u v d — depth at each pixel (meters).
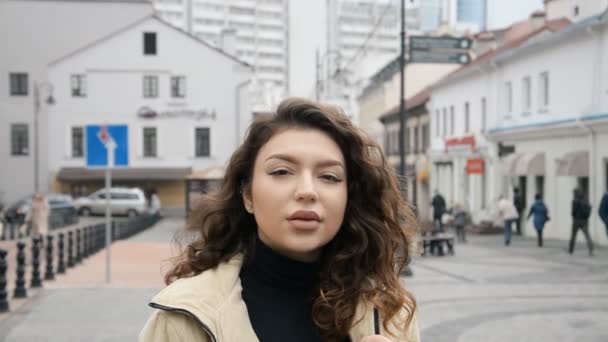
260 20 152.25
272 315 2.04
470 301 12.77
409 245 2.44
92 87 53.66
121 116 53.84
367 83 75.81
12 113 54.91
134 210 49.34
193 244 2.28
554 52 28.00
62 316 10.48
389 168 2.34
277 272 2.07
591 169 24.80
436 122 44.69
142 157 53.84
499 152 33.62
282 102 2.15
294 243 1.96
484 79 35.69
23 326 9.73
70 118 53.75
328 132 2.12
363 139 2.18
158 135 53.81
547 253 22.03
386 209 2.30
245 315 1.97
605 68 24.23
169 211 54.22
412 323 2.25
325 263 2.17
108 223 14.44
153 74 53.91
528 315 11.27
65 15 57.69
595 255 21.08
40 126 54.59
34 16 57.03
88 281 14.67
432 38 21.30
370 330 2.12
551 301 12.70
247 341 1.93
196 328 1.95
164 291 1.99
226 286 2.01
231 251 2.17
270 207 1.98
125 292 13.00
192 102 54.09
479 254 22.25
